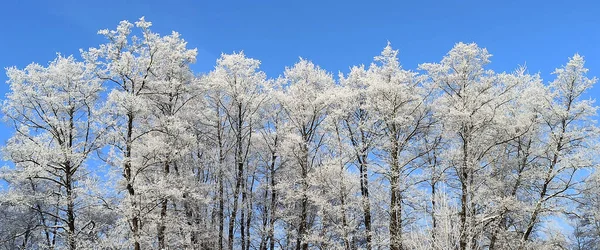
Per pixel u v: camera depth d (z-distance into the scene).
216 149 24.36
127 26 19.08
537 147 20.12
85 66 18.55
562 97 19.58
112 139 17.88
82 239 17.28
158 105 21.06
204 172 25.20
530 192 19.81
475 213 17.97
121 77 18.91
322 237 19.80
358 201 19.42
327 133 22.39
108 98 17.97
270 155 25.27
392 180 18.80
